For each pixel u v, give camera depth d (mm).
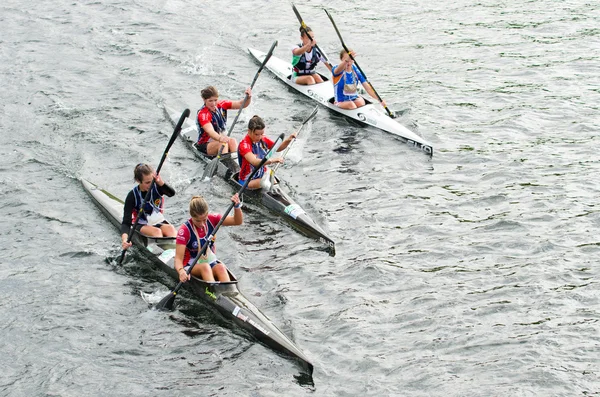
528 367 13117
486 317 14531
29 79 26781
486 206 18844
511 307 14812
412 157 21688
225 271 15055
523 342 13773
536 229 17688
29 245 17000
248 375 13039
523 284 15547
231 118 24281
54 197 19141
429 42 30953
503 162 21141
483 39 31062
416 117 24219
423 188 19875
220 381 12891
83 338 13969
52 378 12922
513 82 26781
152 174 15789
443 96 25844
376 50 30234
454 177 20438
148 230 16375
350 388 12727
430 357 13438
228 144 20766
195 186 19891
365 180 20344
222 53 29922
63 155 21438
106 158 21328
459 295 15234
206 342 13891
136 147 22016
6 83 26375
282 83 27297
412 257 16672
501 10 34656
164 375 13039
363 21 33719
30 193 19266
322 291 15438
